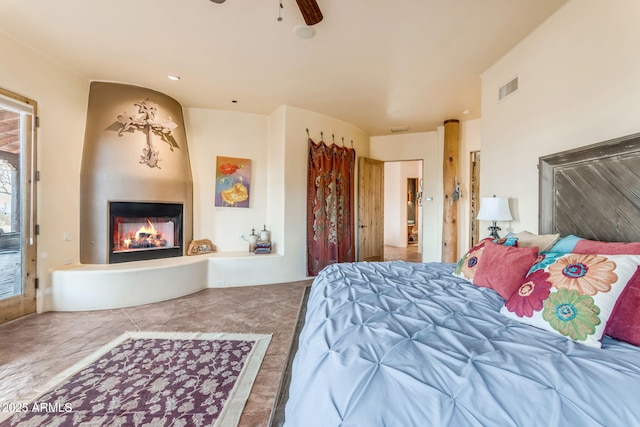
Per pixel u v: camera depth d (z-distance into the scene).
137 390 1.75
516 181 2.72
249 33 2.61
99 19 2.43
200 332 2.61
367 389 0.82
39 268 3.01
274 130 4.59
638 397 0.76
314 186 4.61
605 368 0.87
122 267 3.33
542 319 1.21
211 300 3.52
